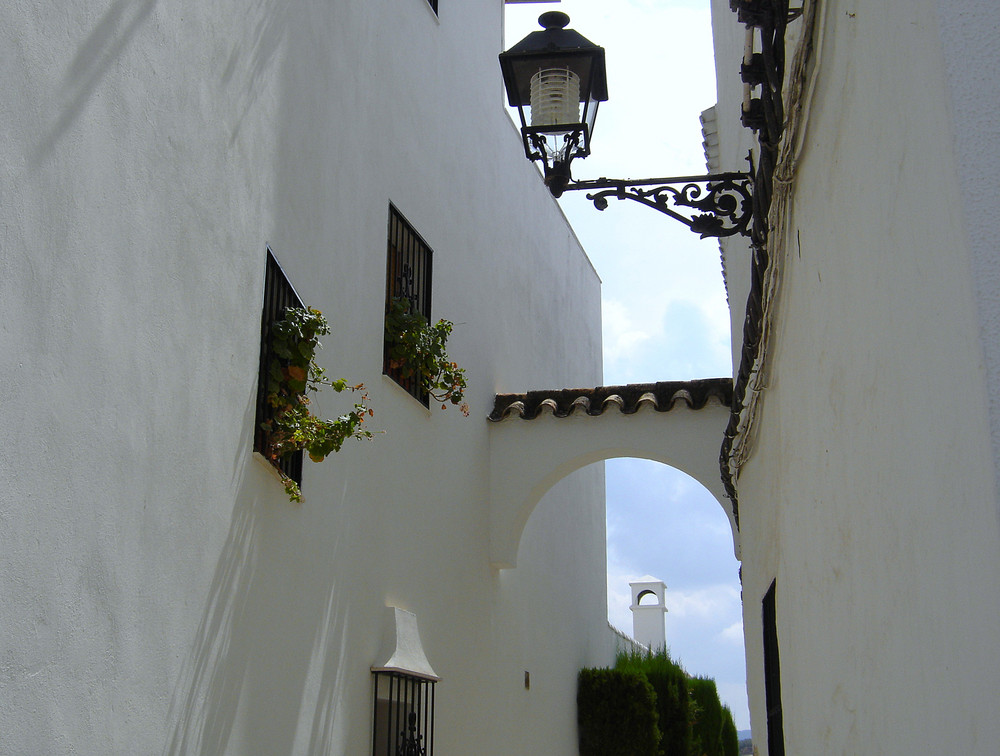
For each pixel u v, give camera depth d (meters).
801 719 3.96
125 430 3.63
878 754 2.52
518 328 11.23
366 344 6.71
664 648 15.16
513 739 9.55
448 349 8.62
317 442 5.05
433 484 7.96
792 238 3.53
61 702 3.17
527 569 10.66
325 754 5.61
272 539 5.05
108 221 3.56
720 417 9.29
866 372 2.43
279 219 5.33
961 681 1.78
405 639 6.81
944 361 1.81
